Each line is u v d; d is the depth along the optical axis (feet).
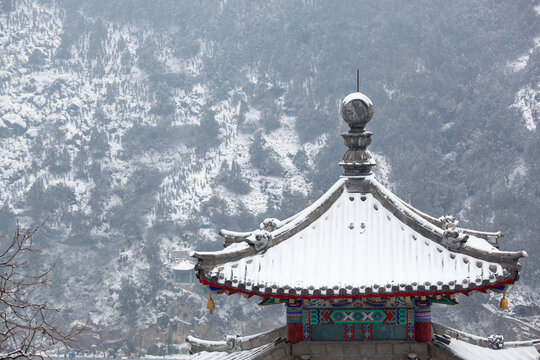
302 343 66.59
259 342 74.08
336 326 66.85
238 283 60.08
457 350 66.80
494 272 58.65
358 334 66.64
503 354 74.23
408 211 64.95
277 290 60.23
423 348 65.82
